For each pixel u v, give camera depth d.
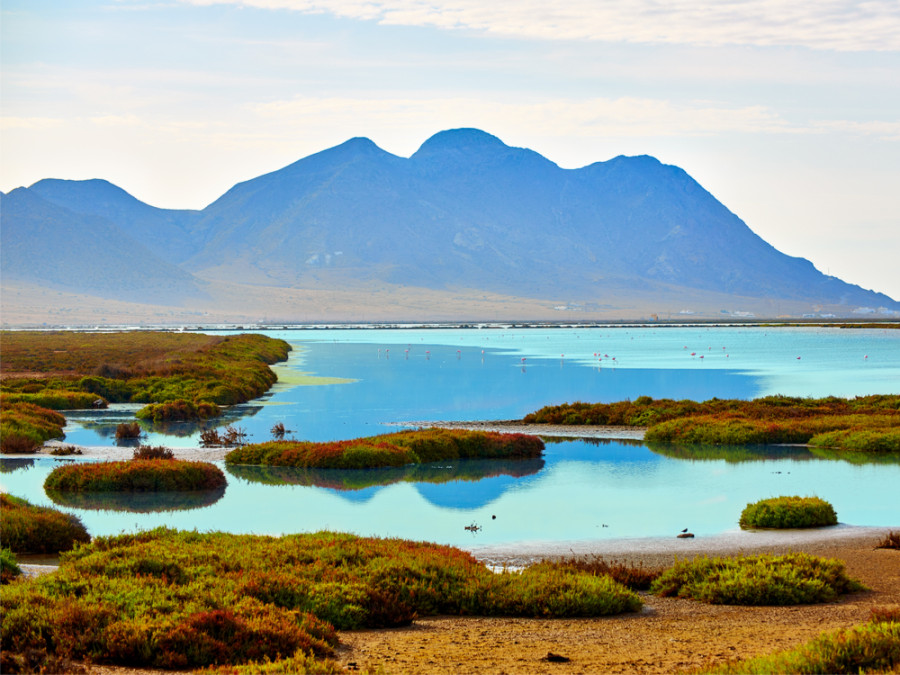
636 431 55.69
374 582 19.20
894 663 13.44
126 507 33.38
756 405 60.91
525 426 58.12
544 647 15.80
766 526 29.66
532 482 38.81
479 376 101.94
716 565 21.59
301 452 43.34
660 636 16.67
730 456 46.00
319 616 17.31
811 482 38.31
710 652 15.30
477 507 33.34
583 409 61.56
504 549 26.38
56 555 25.02
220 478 38.25
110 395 76.88
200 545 21.66
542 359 133.12
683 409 59.50
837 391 80.94
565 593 19.06
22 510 26.72
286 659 13.90
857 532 28.19
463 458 45.78
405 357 139.12
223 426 58.94
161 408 62.41
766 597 19.70
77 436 54.41
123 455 46.16
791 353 146.75
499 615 18.89
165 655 13.98
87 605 15.59
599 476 40.41
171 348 136.62
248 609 16.08
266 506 33.62
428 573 19.97
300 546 21.80
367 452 42.91
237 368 91.62
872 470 41.41
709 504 33.69
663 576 21.56
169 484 37.00
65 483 36.75
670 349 161.88
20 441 47.25
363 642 16.22
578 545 26.92
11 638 14.48
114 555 20.00
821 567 20.98
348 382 94.31
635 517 31.38
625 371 108.69
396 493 36.41
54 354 121.06
